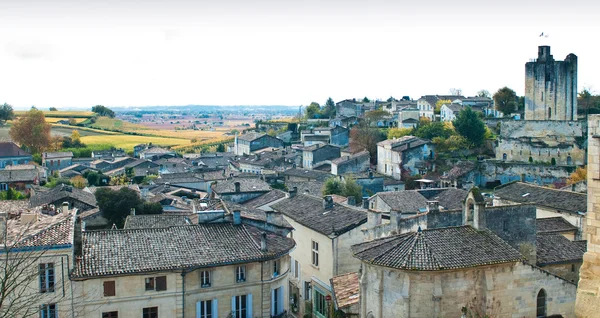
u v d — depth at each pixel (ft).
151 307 161.38
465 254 140.05
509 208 160.45
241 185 362.94
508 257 140.97
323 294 213.25
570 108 522.06
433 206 191.72
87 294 154.92
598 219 76.48
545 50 521.65
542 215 240.73
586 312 76.69
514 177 458.50
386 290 141.69
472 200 155.43
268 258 172.96
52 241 152.35
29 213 177.88
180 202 387.75
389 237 156.56
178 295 163.43
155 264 161.99
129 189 361.10
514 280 142.51
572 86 521.24
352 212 221.25
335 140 648.38
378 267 142.72
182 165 638.94
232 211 206.69
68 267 152.76
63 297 151.94
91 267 156.76
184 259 166.09
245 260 169.78
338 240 207.21
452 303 136.98
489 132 538.88
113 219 343.87
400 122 650.43
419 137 545.03
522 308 143.43
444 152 521.24
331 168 525.75
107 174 603.26
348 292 169.37
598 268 76.18
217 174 525.75
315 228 220.23
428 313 136.15
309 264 228.22
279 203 267.59
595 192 76.74
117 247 167.73
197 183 491.72
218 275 168.66
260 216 222.07
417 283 136.05
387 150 511.81
